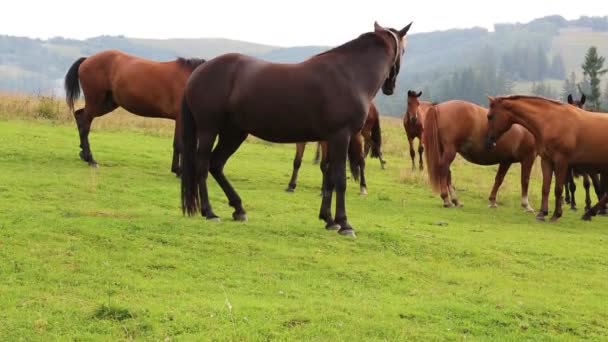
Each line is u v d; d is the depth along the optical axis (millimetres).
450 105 14711
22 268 7410
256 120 9766
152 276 7574
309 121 9711
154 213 10695
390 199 15203
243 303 6812
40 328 5969
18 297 6629
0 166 14055
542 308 7562
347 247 9375
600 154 13883
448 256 9602
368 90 9953
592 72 58781
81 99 26875
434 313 7066
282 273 8039
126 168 15602
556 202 14117
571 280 8969
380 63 10070
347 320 6598
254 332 6125
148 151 18719
